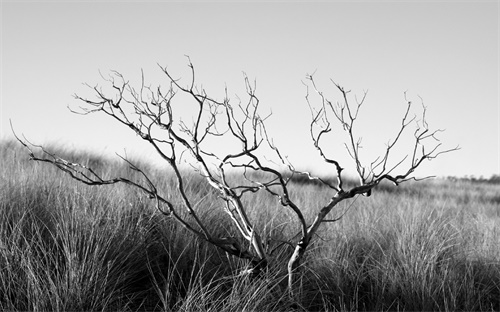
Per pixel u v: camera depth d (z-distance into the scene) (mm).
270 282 4047
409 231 5691
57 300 3561
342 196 4199
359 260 5316
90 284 3809
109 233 4516
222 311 3768
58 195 5242
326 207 4191
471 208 11086
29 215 4746
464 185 20312
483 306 4609
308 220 6203
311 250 5207
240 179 10273
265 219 5516
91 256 4156
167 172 9000
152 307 4105
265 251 4426
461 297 4613
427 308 4410
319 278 4684
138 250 4605
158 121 4035
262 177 12852
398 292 4605
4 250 4000
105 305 3711
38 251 4113
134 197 5473
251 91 4074
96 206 4969
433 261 4855
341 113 4148
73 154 11234
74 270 3836
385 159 4195
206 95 4047
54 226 4629
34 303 3584
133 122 4016
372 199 9953
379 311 4402
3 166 7098
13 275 3824
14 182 5527
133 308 4047
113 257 4332
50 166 8062
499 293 4875
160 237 4938
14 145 11000
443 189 17234
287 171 14328
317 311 4363
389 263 4887
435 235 5551
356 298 4496
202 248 4887
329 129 4148
